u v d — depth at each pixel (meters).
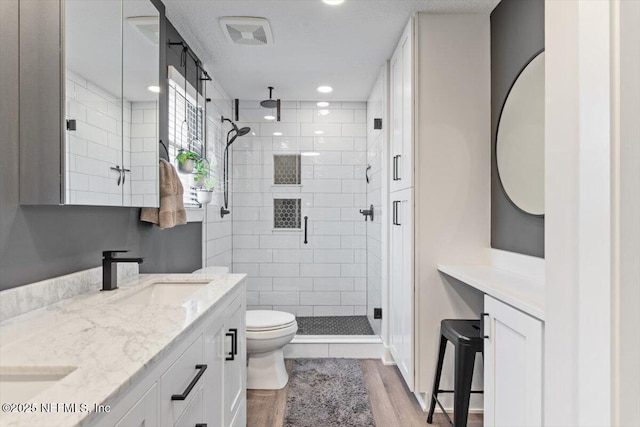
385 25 2.34
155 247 2.16
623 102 0.73
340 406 2.30
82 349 0.86
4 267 1.17
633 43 0.73
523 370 1.22
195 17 2.22
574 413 0.89
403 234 2.45
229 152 3.75
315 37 2.47
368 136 3.75
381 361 3.03
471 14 2.23
